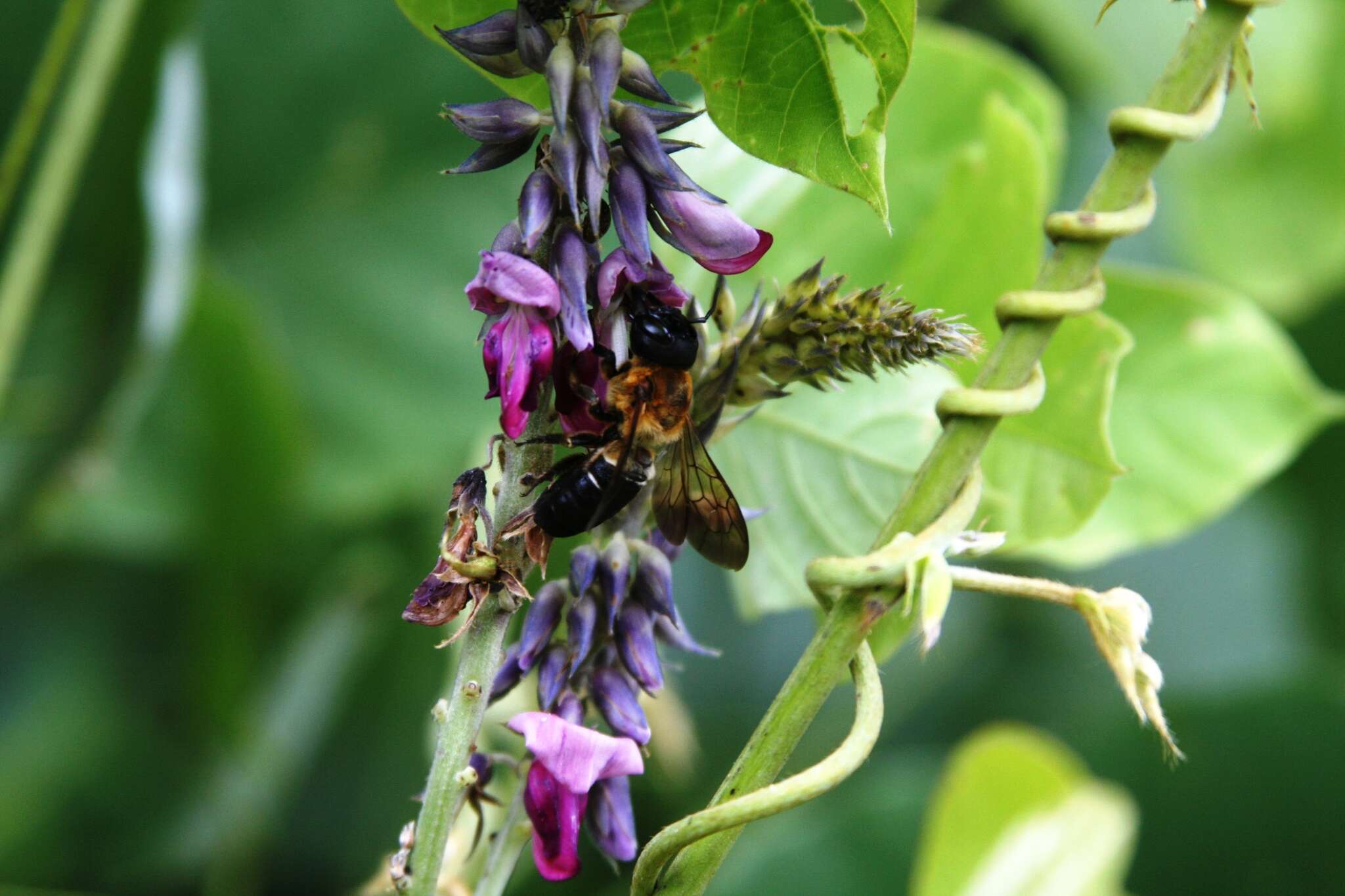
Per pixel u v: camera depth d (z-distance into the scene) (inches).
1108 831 23.9
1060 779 24.3
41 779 31.2
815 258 23.1
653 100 19.7
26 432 28.4
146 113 25.2
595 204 19.4
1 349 24.3
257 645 31.0
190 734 31.6
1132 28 31.9
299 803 30.7
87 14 24.7
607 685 20.2
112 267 28.3
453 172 19.7
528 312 19.6
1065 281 19.7
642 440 20.6
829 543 22.6
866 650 19.8
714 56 20.0
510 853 20.1
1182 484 24.1
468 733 19.7
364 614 30.8
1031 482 22.6
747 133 20.1
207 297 26.4
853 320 20.0
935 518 19.8
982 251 22.9
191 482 30.6
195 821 31.3
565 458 20.8
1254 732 30.5
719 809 19.6
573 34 19.5
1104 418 22.4
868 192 20.0
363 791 30.5
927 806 28.6
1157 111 19.6
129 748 31.6
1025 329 19.7
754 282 22.9
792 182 22.6
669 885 19.8
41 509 28.6
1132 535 24.1
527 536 19.7
